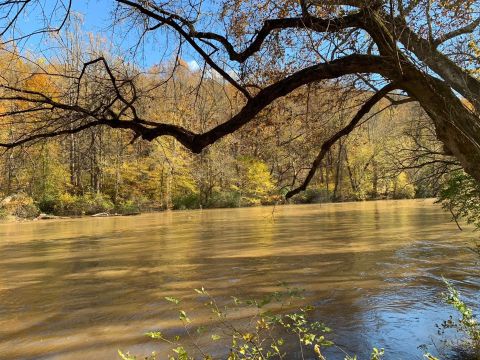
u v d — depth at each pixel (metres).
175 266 12.48
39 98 3.48
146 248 16.06
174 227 23.53
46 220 31.41
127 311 8.35
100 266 12.84
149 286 10.23
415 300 8.46
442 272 10.69
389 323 7.22
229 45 4.09
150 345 6.60
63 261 13.85
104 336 7.08
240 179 37.94
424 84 3.68
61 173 30.20
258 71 5.01
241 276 10.93
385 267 11.48
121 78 4.04
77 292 9.88
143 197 38.53
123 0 3.55
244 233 19.62
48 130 3.62
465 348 6.03
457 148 3.67
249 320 7.46
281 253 14.05
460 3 4.02
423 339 6.49
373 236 17.28
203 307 8.38
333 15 3.90
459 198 7.25
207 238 18.31
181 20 3.80
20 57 3.43
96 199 35.50
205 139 3.63
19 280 11.26
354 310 7.95
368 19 3.81
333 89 5.29
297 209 33.75
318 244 15.68
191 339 6.73
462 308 5.02
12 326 7.72
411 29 3.92
